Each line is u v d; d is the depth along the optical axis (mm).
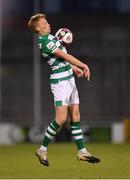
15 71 94250
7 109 93312
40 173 29172
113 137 62844
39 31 24469
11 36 94062
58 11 91938
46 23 24547
